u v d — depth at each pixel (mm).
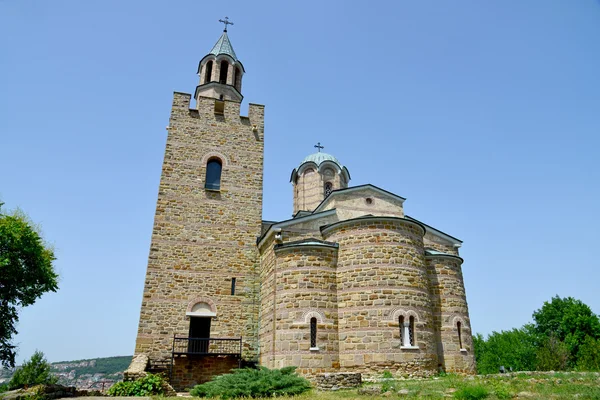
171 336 22562
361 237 20766
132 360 21062
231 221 25875
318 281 20219
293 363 18688
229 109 28625
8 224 22703
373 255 20266
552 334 48312
